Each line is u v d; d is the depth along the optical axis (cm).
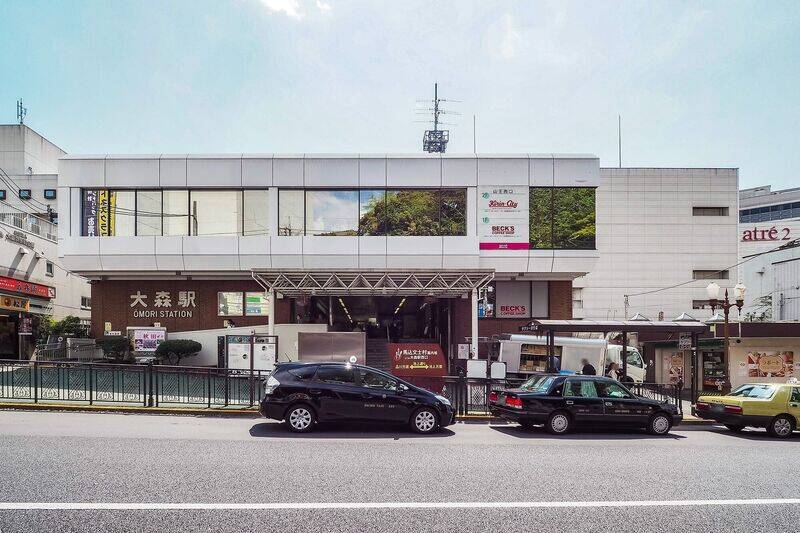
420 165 2961
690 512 734
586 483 872
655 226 5797
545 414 1448
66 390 1634
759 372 2262
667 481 898
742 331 2256
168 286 3086
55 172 5778
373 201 2955
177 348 2773
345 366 1384
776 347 2275
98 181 2903
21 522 637
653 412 1488
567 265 2952
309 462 974
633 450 1207
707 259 5766
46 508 686
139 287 3083
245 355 2084
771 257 4378
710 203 5803
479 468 963
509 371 2547
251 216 2941
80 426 1302
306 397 1319
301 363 1388
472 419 1670
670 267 5759
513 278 3116
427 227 2950
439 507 728
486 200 2959
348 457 1030
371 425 1413
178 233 2922
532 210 2967
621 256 5781
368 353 3309
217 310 3070
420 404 1370
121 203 2923
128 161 2914
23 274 3066
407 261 2920
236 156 2933
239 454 1027
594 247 2959
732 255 5756
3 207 5125
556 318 3159
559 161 2975
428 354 1902
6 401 1616
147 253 2883
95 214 2906
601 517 707
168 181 2916
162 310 3072
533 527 664
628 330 1986
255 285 3084
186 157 2925
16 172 5222
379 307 3975
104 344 2794
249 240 2909
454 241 2920
